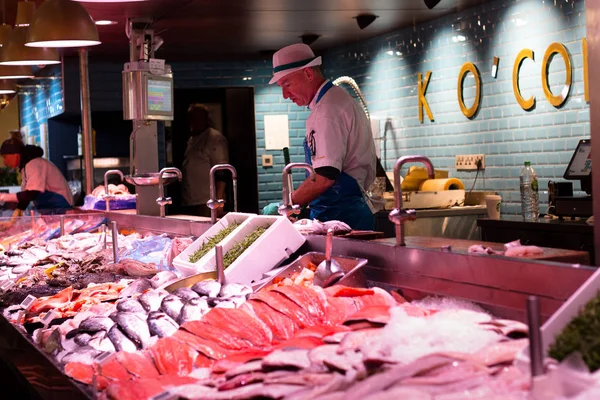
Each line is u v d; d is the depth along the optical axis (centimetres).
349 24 780
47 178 780
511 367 165
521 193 621
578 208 524
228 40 857
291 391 170
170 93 641
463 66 714
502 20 664
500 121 677
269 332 241
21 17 615
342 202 448
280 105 1016
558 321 175
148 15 698
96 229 596
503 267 234
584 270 207
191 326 253
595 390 133
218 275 335
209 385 194
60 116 1005
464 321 198
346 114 440
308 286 287
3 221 574
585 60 582
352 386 163
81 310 319
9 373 433
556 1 605
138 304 297
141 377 228
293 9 697
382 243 294
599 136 236
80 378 230
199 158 867
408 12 721
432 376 160
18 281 427
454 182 703
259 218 382
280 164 1017
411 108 798
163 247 482
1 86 1052
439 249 263
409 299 277
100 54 918
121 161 932
